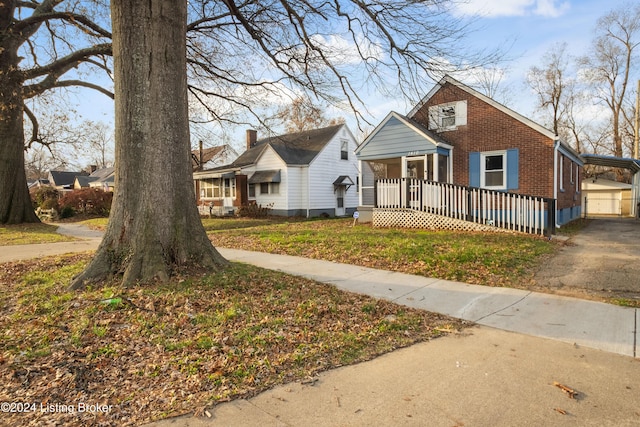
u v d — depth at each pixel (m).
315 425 2.65
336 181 26.66
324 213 25.83
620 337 4.20
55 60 16.36
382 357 3.80
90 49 14.51
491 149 15.60
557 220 14.74
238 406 2.89
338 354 3.83
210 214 26.23
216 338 4.04
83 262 7.84
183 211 6.43
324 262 8.30
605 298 5.57
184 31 6.46
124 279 5.67
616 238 11.42
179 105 6.36
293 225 16.95
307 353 3.81
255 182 25.34
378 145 17.06
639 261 7.75
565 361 3.65
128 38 6.02
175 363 3.52
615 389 3.11
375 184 15.17
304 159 25.09
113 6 6.05
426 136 15.52
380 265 7.88
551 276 6.85
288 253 9.47
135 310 4.75
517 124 14.98
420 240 10.12
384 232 12.45
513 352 3.88
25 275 6.83
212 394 3.04
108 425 2.64
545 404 2.90
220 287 5.71
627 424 2.63
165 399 2.96
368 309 5.18
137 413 2.78
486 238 10.60
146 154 6.08
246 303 5.14
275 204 25.12
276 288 5.96
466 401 2.96
